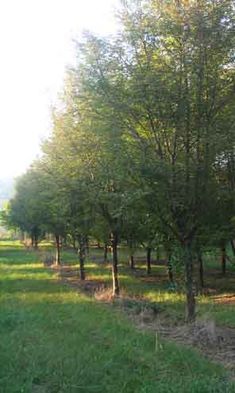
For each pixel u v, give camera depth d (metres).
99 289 23.41
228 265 36.19
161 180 13.94
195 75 13.63
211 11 13.34
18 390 8.14
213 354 11.42
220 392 8.34
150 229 17.50
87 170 20.61
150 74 13.41
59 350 10.79
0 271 33.59
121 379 8.98
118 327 13.65
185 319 15.23
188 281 15.31
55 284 25.69
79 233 26.59
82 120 18.84
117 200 16.84
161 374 9.42
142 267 36.72
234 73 14.05
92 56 14.42
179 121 13.93
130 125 14.48
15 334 12.41
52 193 23.86
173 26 13.33
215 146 13.81
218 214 16.44
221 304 19.45
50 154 23.86
